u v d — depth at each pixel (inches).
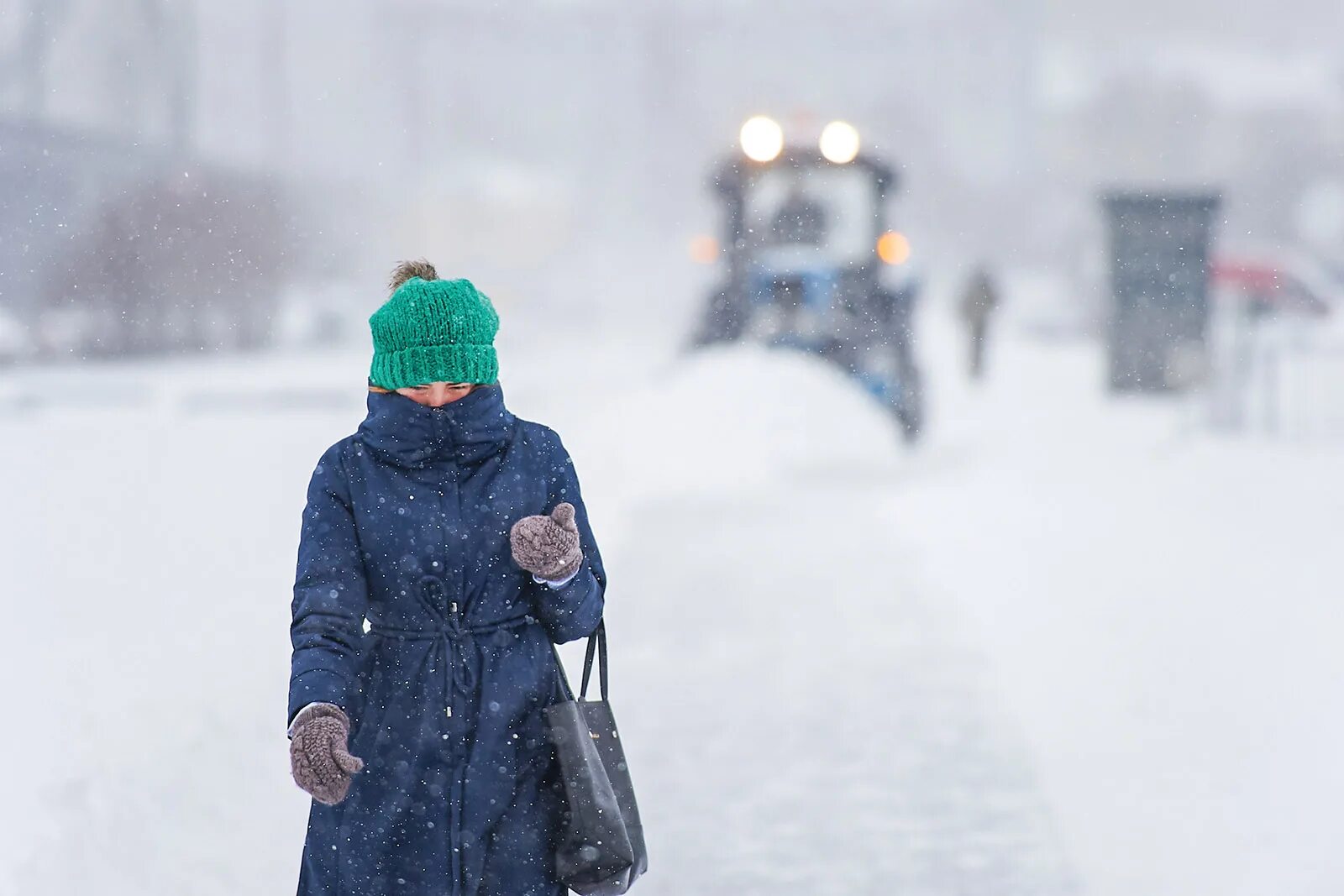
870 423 2185.0
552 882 469.7
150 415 2706.7
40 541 1320.1
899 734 893.8
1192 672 1017.5
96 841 635.5
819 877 689.0
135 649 931.3
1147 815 754.2
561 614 470.0
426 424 465.4
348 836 461.4
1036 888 669.3
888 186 2534.5
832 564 1417.3
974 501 1866.4
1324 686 970.7
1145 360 3412.9
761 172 2527.1
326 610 450.6
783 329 2456.9
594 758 467.8
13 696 807.1
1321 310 4109.3
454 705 460.8
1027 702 955.3
